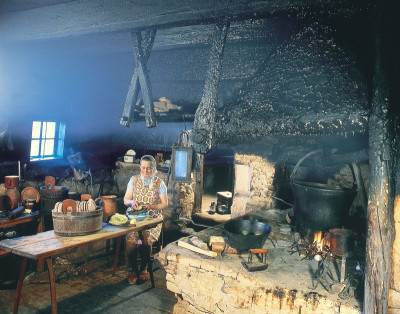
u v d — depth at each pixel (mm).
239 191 5727
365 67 2510
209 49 4191
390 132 2301
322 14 2564
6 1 3768
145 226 4312
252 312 2996
